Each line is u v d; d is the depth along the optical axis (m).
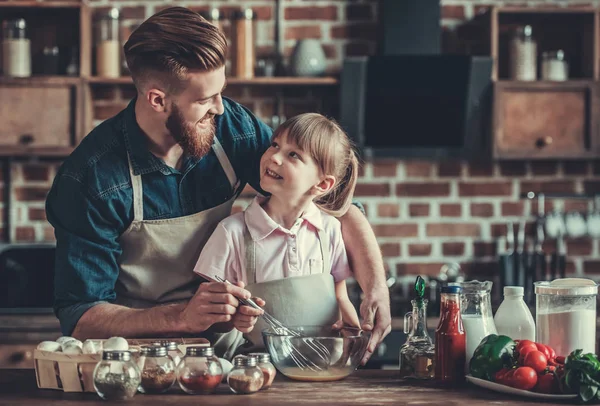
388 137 3.46
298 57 3.49
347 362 1.53
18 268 3.33
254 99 3.62
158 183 1.82
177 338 1.59
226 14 3.64
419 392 1.44
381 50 3.50
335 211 1.95
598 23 3.49
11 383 1.52
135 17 3.62
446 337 1.49
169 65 1.62
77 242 1.75
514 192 3.69
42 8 3.46
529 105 3.43
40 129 3.34
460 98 3.42
